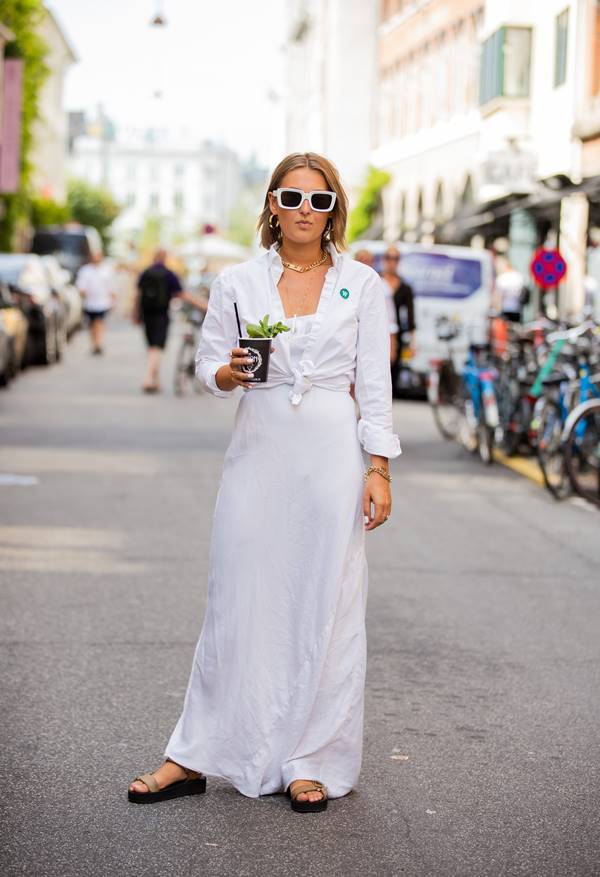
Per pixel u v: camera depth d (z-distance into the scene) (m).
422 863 4.38
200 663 4.89
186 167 191.12
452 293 23.00
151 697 6.18
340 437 4.85
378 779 5.18
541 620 7.93
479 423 15.35
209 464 14.30
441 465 15.05
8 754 5.38
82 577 8.72
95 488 12.48
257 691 4.81
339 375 4.88
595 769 5.37
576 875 4.31
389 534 10.59
